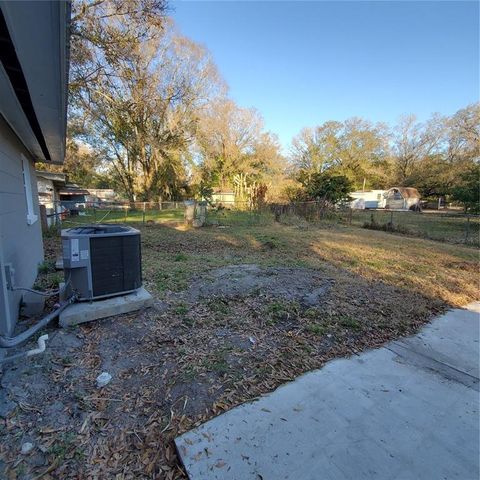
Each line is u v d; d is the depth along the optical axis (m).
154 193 24.70
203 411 1.78
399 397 2.01
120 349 2.35
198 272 4.56
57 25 1.39
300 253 6.54
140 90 16.73
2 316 2.25
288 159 31.64
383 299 3.72
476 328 3.12
